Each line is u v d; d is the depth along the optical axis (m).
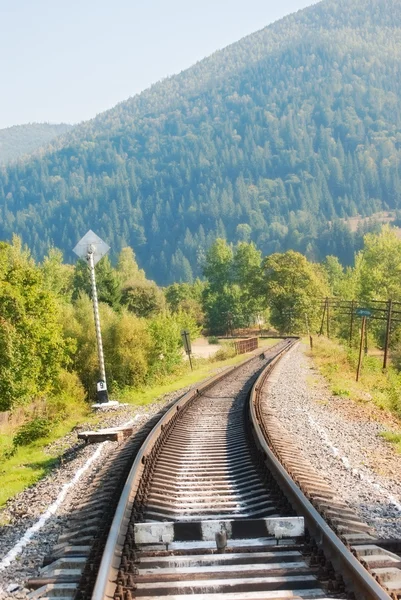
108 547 5.81
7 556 6.96
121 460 11.38
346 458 12.22
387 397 25.81
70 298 72.12
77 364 32.06
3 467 15.05
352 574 5.10
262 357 49.19
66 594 5.26
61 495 10.03
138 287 83.94
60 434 19.59
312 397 23.45
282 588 5.22
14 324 25.09
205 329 123.56
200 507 8.22
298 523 6.22
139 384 33.38
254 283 113.50
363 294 77.25
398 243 88.56
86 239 25.17
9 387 24.84
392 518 8.23
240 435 13.83
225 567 5.69
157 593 5.17
